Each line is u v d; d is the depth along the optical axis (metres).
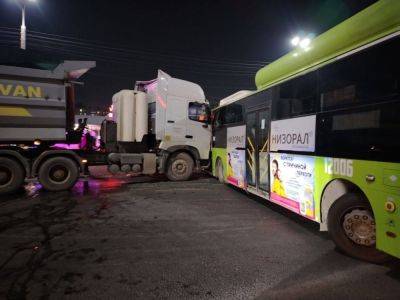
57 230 5.45
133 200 7.99
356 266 3.95
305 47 5.25
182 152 11.35
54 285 3.44
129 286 3.42
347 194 4.22
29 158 9.09
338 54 4.51
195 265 3.98
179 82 11.21
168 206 7.33
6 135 8.59
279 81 6.12
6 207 7.16
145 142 11.37
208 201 7.91
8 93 8.55
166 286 3.43
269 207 7.29
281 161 5.92
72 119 9.75
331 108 4.50
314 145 4.89
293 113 5.52
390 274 3.72
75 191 9.24
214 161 10.70
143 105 10.98
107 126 10.77
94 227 5.63
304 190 5.16
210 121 11.70
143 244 4.76
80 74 9.40
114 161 10.44
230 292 3.30
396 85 3.41
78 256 4.27
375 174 3.67
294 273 3.75
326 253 4.40
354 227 4.15
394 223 3.40
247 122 7.70
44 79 8.91
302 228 5.62
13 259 4.16
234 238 5.06
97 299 3.15
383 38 3.64
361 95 3.93
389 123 3.49
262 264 4.02
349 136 4.12
